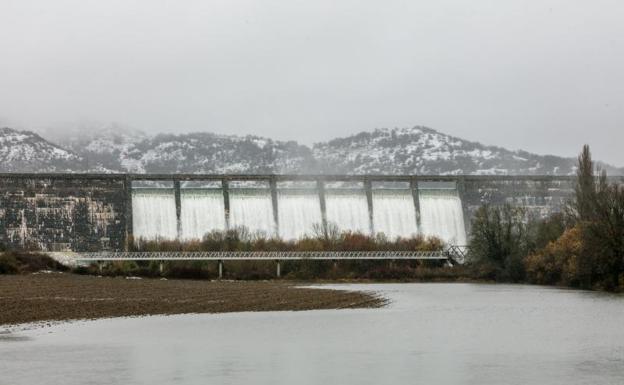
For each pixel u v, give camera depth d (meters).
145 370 103.88
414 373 102.81
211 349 118.31
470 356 113.62
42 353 114.19
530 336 131.50
